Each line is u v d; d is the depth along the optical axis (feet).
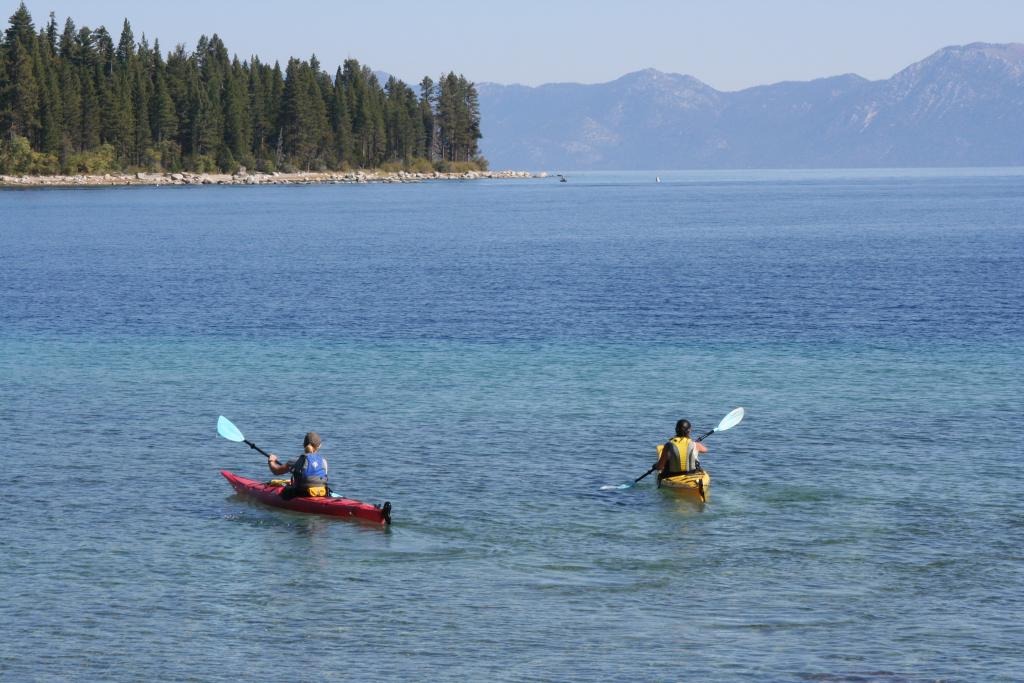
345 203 643.04
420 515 78.02
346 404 114.01
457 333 162.50
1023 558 68.74
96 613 60.59
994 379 124.26
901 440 97.86
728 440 99.04
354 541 72.74
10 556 69.31
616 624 59.31
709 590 64.03
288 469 83.25
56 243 347.36
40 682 52.49
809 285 220.02
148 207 577.43
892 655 55.21
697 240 357.20
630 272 251.39
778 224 445.37
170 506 80.33
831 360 138.00
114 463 91.86
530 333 162.09
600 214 538.06
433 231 410.72
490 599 62.80
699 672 53.36
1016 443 96.48
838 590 63.82
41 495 82.58
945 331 160.76
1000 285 214.90
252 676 53.06
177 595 63.31
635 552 70.44
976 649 55.88
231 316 181.78
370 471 89.30
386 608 61.57
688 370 131.75
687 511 78.59
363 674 53.31
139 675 53.21
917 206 597.93
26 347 151.12
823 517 77.00
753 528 74.95
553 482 86.22
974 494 81.82
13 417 108.27
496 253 311.06
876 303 191.72
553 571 67.31
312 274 250.78
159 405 113.80
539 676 53.01
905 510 78.33
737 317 177.06
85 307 193.47
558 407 112.37
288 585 64.90
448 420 106.63
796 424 104.27
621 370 132.16
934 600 62.28
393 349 148.66
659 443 98.43
